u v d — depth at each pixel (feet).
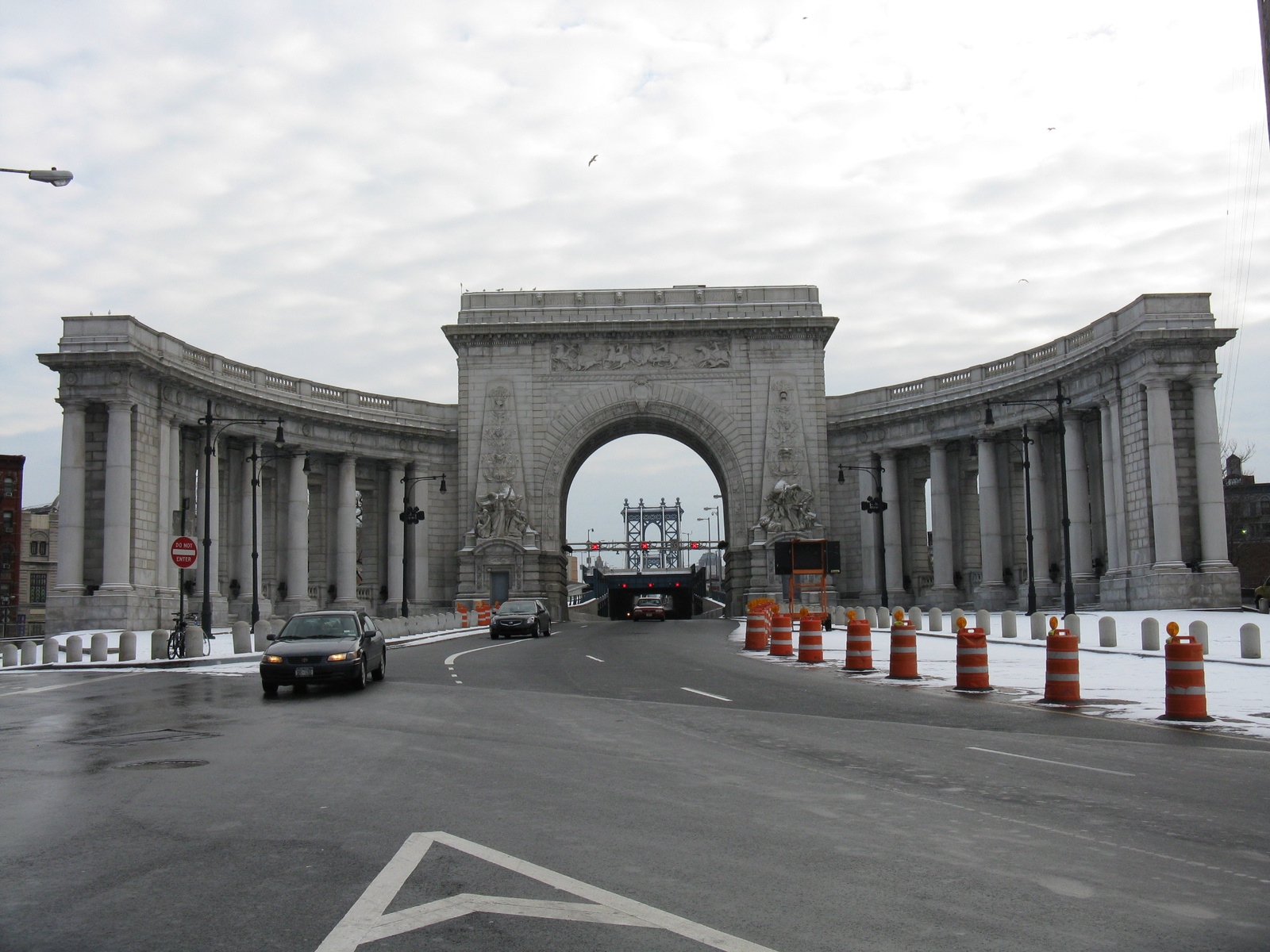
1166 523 177.37
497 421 258.78
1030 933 25.16
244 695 84.89
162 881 29.68
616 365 261.03
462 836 34.63
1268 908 27.12
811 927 25.52
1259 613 162.09
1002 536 231.30
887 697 77.15
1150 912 26.73
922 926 25.67
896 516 255.50
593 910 26.73
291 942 24.53
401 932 25.12
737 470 258.16
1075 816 37.63
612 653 130.72
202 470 210.59
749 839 34.32
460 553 252.83
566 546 287.07
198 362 207.72
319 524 252.21
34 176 80.84
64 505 179.22
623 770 47.37
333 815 38.04
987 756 50.57
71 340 180.45
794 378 259.39
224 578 215.92
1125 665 97.14
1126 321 187.52
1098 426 210.18
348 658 84.23
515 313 262.26
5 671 120.37
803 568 185.78
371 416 249.96
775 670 102.22
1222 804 39.60
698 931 25.20
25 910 27.30
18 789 43.93
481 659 121.60
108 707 76.74
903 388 254.27
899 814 37.96
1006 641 127.95
